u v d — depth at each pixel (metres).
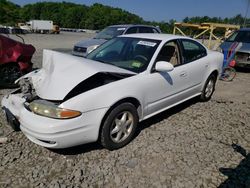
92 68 3.44
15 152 3.49
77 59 3.71
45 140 3.07
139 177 3.07
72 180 2.98
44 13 106.44
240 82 8.52
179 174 3.15
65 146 3.15
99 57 4.55
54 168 3.19
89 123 3.21
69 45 20.61
